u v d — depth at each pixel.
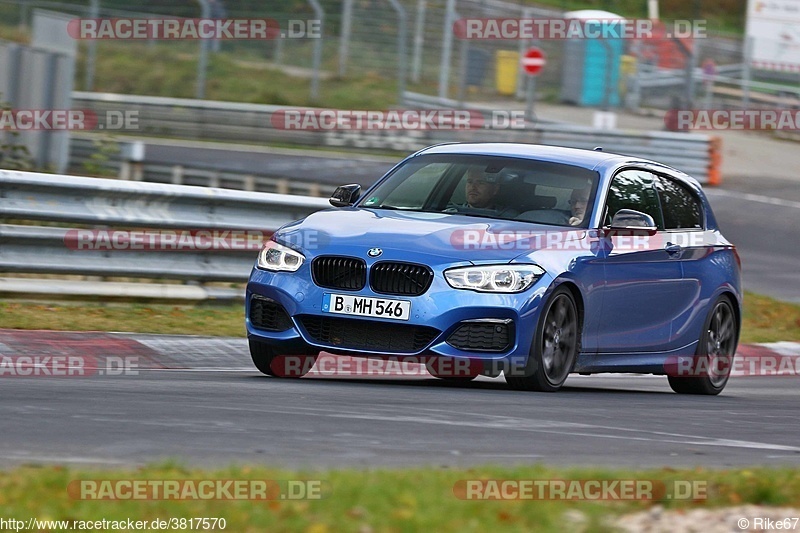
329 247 26.22
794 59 131.12
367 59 122.19
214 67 120.44
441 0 126.38
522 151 30.33
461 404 23.86
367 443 18.42
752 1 132.25
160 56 121.69
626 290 29.06
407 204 28.88
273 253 27.02
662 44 122.69
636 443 20.47
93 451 16.58
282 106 111.69
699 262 32.25
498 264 25.88
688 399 30.39
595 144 96.94
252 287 27.00
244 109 105.12
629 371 29.95
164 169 78.44
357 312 25.64
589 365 28.31
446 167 29.72
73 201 35.44
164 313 35.56
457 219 27.47
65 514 12.22
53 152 69.25
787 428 24.92
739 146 119.06
